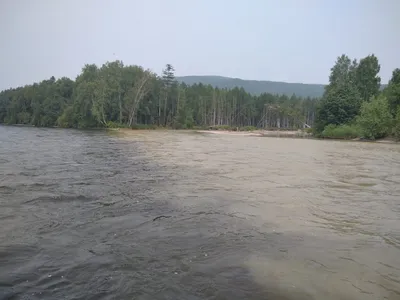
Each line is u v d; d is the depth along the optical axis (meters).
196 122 106.62
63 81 96.69
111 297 3.92
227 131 90.12
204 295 4.06
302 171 14.45
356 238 6.24
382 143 42.41
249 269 4.82
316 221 7.24
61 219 6.76
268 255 5.34
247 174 13.19
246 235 6.23
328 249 5.67
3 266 4.63
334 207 8.46
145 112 83.06
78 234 5.94
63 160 15.66
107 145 26.20
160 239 5.84
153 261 4.94
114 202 8.21
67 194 8.83
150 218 7.03
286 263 5.07
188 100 106.12
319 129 63.66
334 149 28.97
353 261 5.21
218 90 123.19
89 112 73.50
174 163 15.88
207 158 18.61
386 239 6.22
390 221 7.37
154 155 19.34
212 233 6.25
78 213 7.20
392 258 5.36
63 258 4.93
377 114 48.44
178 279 4.43
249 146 30.52
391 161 19.20
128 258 5.00
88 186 9.92
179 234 6.13
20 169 12.60
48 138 33.34
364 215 7.79
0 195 8.52
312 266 5.00
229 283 4.39
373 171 14.87
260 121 136.25
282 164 16.73
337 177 13.03
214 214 7.49
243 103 132.75
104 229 6.25
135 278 4.40
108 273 4.51
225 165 15.73
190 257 5.14
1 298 3.81
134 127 74.88
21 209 7.36
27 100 99.19
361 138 51.06
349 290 4.33
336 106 60.56
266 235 6.27
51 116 86.19
